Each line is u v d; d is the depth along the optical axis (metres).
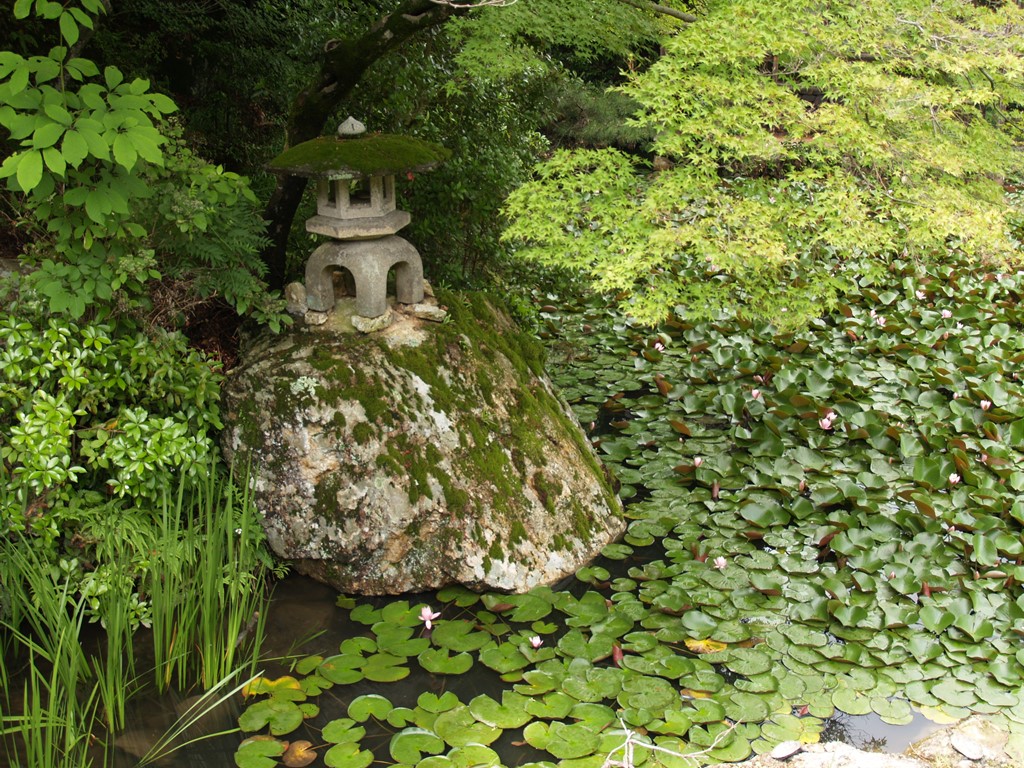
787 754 2.87
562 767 2.83
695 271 7.61
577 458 4.37
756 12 4.07
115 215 3.50
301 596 3.76
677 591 3.76
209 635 3.22
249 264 4.07
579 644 3.46
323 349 3.96
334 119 5.45
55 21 4.93
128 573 3.38
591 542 4.10
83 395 3.49
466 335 4.31
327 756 2.87
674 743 2.95
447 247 5.88
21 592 3.15
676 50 4.07
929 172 4.31
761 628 3.57
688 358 6.25
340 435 3.76
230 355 4.33
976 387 5.37
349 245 3.98
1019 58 4.06
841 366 5.86
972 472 4.46
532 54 4.91
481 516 3.83
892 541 4.03
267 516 3.81
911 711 3.15
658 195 3.95
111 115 2.98
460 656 3.38
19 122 2.89
